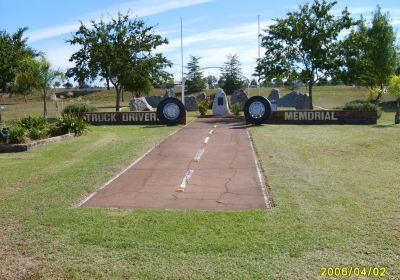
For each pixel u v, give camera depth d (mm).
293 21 29062
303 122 22953
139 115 24125
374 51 38531
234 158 12023
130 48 32406
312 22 28734
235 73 49688
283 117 23078
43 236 5941
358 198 7578
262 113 22328
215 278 4723
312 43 28703
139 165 11070
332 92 51562
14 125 16000
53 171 10344
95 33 32156
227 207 7250
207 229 6105
